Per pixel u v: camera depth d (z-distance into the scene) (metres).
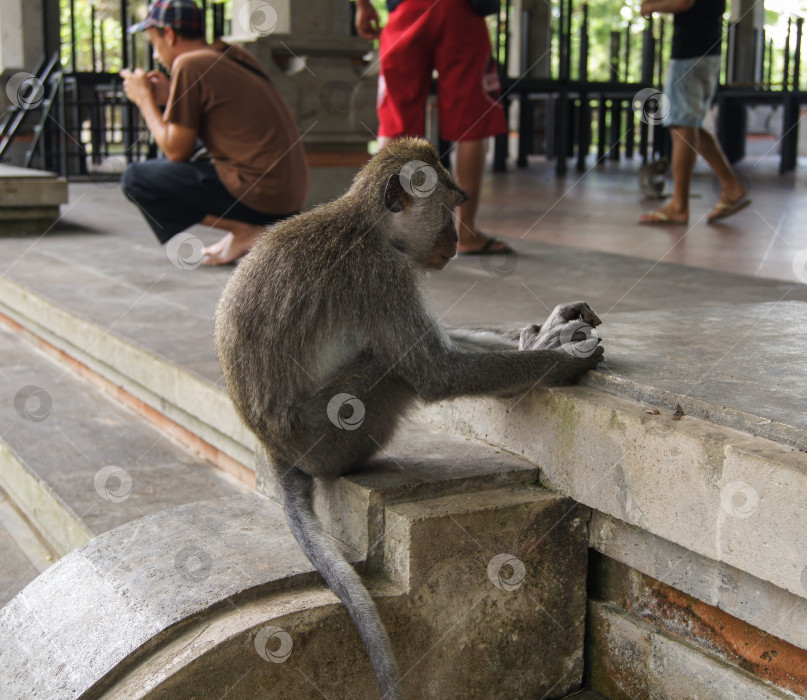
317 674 2.35
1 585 3.45
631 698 2.69
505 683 2.68
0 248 7.18
